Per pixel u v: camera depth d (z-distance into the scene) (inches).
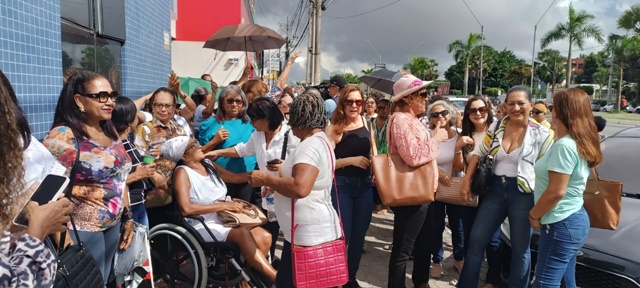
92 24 211.2
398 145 134.9
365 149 148.8
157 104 161.0
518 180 132.3
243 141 174.1
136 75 274.4
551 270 118.3
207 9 610.2
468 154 161.9
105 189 108.3
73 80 103.8
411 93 137.6
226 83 621.6
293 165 103.0
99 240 108.3
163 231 136.2
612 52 1808.6
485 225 140.0
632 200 152.6
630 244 126.6
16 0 134.9
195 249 135.4
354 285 156.9
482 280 176.4
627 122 1161.4
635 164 169.2
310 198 105.2
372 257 200.7
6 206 59.7
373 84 332.8
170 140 142.6
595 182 125.1
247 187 174.4
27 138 73.5
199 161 143.9
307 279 103.2
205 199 142.6
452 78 3262.8
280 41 325.7
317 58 698.2
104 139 109.6
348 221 147.4
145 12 292.5
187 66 608.7
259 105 142.6
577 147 112.4
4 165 59.0
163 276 142.8
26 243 65.1
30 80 142.7
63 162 101.0
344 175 147.0
